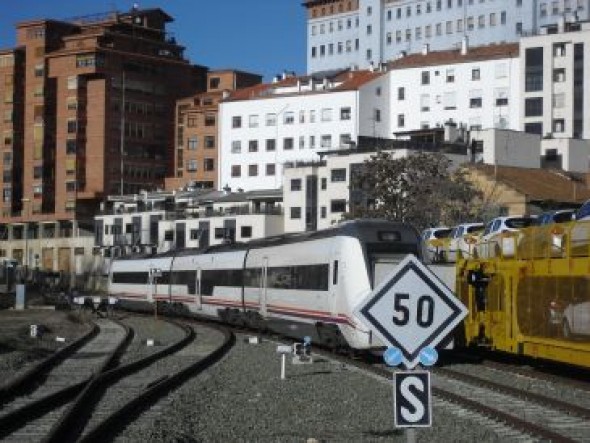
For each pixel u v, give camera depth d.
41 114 127.56
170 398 18.58
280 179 114.56
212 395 19.12
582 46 101.81
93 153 125.00
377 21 149.38
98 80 125.19
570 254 20.11
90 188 124.88
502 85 106.88
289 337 35.62
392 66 113.62
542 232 21.78
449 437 13.56
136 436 13.82
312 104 112.56
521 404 17.33
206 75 141.62
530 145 88.19
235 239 96.31
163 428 14.57
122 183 125.50
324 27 159.75
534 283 22.06
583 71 101.56
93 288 114.50
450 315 9.38
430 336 9.34
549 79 103.25
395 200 56.75
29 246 126.50
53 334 39.94
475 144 85.06
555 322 20.77
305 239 32.09
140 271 62.50
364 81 111.75
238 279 41.59
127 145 127.12
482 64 108.12
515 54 106.38
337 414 16.09
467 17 138.38
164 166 131.75
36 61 128.88
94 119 125.19
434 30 142.50
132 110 128.12
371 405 17.20
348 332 26.33
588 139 96.00
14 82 130.00
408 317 9.33
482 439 13.41
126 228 111.75
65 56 126.31
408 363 9.30
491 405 17.19
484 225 36.12
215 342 35.28
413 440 9.23
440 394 18.27
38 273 111.25
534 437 13.58
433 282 9.38
